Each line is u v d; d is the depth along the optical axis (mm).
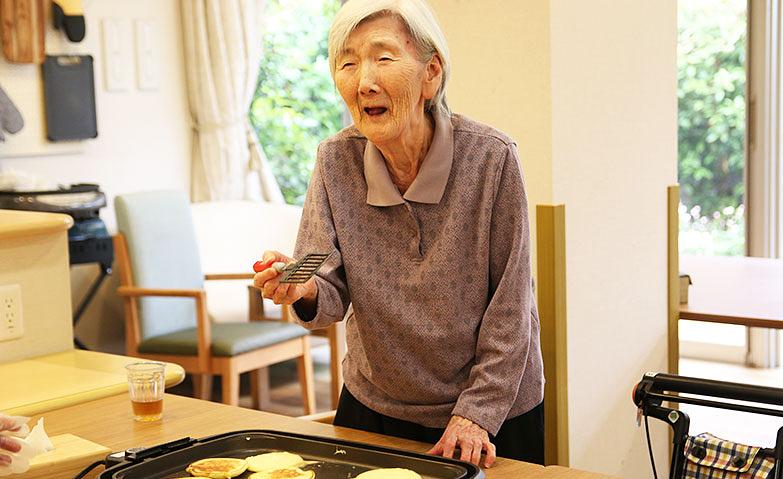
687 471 1601
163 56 5527
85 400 2000
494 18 2729
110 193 5297
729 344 5617
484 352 1799
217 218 5285
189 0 5570
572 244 2777
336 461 1566
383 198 1813
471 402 1725
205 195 5707
